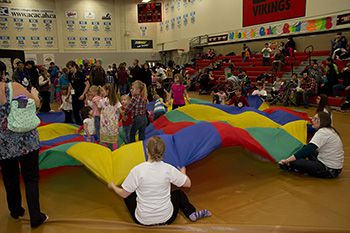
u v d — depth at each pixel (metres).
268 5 15.16
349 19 11.66
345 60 11.18
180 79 6.74
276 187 3.71
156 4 22.22
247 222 2.88
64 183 3.95
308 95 10.32
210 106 6.43
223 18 18.19
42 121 6.70
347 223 2.82
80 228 2.87
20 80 7.12
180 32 22.17
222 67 16.98
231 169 4.33
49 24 21.19
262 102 7.75
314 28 13.07
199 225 2.80
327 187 3.68
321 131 3.91
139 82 4.68
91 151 3.58
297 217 2.96
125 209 3.25
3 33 19.98
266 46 14.59
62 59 21.89
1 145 2.68
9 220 3.04
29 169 2.85
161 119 6.01
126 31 23.50
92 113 4.95
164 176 2.71
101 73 6.68
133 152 3.54
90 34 22.50
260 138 4.36
